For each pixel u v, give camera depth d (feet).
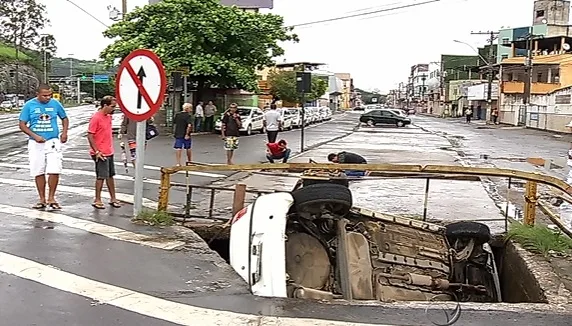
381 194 46.68
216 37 112.37
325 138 117.08
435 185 51.93
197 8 112.37
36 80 323.98
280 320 17.83
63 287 20.61
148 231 28.76
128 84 29.50
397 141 112.57
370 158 76.28
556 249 26.61
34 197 37.42
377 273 22.95
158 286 20.76
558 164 75.31
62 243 26.21
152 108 29.45
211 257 24.39
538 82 234.17
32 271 22.20
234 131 61.77
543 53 264.52
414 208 40.47
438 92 437.99
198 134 114.83
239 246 21.30
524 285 24.40
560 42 256.32
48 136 33.09
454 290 24.45
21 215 31.68
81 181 45.37
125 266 23.07
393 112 189.47
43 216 31.60
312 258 21.52
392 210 39.47
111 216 31.96
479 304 19.33
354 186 50.60
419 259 24.68
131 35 114.93
